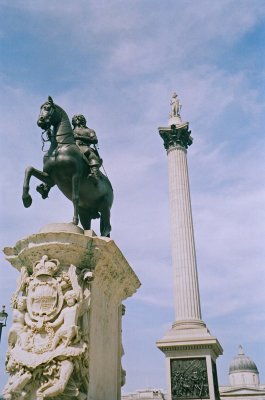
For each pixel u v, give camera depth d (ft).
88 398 17.19
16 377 16.80
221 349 90.43
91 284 18.89
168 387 81.56
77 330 17.26
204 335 84.58
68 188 22.79
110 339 20.86
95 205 24.34
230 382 256.52
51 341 17.19
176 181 107.55
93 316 18.88
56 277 18.51
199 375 80.94
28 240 19.36
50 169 22.66
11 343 17.88
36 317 17.74
